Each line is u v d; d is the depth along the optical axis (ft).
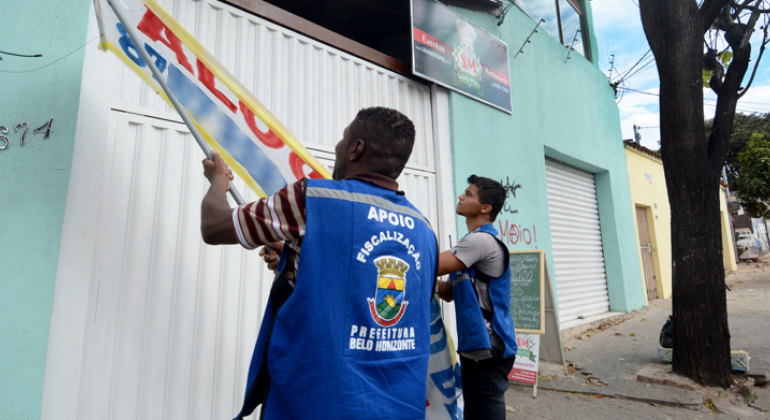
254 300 9.34
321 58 11.83
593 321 22.24
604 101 27.89
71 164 7.11
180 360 8.13
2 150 6.52
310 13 16.69
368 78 13.14
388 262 3.64
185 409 8.12
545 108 21.42
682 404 11.69
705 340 13.07
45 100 6.98
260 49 10.43
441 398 5.04
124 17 5.10
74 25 7.43
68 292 6.84
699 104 14.24
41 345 6.51
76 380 6.80
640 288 28.37
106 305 7.36
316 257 3.33
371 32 18.37
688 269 13.57
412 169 13.80
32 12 7.06
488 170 16.75
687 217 13.78
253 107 6.33
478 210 7.49
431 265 4.25
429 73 14.64
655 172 35.45
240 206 3.57
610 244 26.73
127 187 7.86
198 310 8.49
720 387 12.72
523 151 19.12
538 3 23.35
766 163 39.04
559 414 11.43
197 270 8.57
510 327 6.86
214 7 9.77
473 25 17.02
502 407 6.64
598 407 11.84
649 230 33.37
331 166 11.55
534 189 19.40
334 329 3.22
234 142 6.06
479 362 6.68
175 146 8.58
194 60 5.93
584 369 15.15
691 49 14.38
